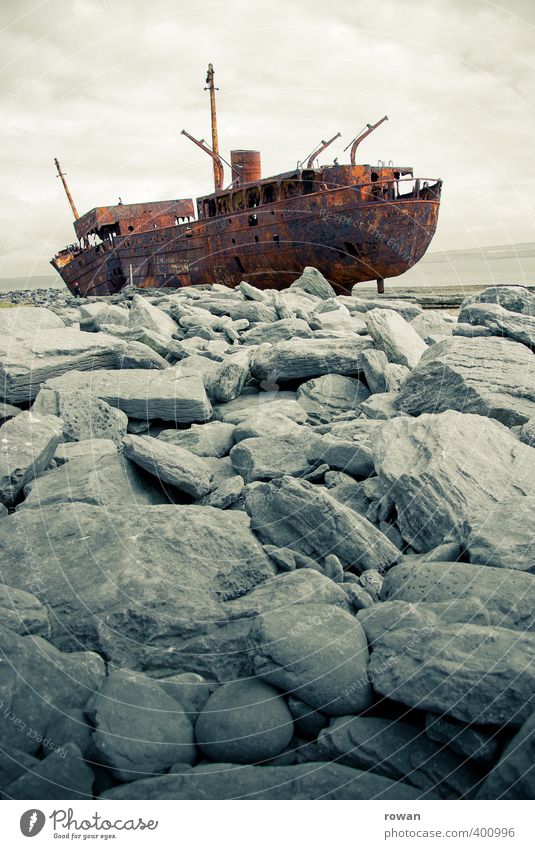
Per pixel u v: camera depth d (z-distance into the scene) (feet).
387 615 14.07
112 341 39.09
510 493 19.93
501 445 22.77
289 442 26.07
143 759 11.30
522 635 12.56
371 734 11.74
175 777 11.05
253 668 13.06
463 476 20.08
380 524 20.47
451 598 14.99
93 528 18.12
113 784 11.43
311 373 37.19
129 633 14.60
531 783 10.10
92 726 11.88
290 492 19.51
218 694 12.60
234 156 106.11
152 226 123.85
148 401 31.14
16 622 14.10
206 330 49.55
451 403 29.14
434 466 20.12
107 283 128.88
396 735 11.75
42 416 26.07
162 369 37.47
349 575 17.39
